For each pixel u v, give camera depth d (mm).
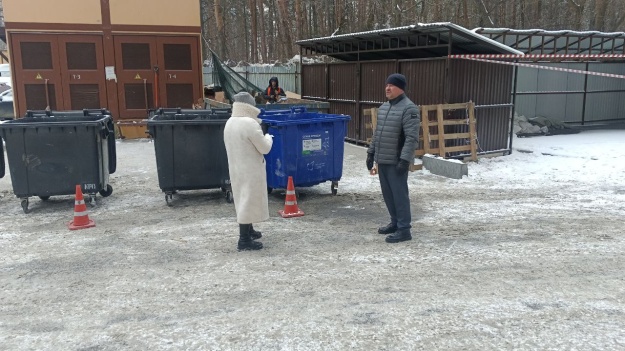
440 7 25203
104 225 6637
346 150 12578
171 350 3527
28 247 5789
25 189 7141
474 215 6969
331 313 4031
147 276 4895
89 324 3943
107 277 4887
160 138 7371
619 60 15820
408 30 10875
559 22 26547
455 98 10711
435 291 4438
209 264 5191
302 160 7711
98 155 7410
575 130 15648
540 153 11766
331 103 14805
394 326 3799
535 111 16156
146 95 14016
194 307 4199
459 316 3947
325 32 27922
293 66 19500
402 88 5664
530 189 8562
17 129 7000
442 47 11242
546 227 6367
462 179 9320
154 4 13750
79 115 8281
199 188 7625
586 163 10492
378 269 4980
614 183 8867
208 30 36281
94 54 13539
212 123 7457
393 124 5652
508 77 11508
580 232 6145
